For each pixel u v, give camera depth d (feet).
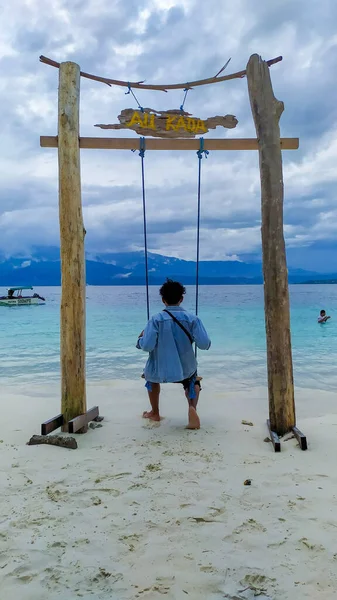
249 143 15.40
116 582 6.54
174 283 14.43
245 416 15.83
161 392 20.74
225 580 6.56
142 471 10.53
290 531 7.84
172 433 13.58
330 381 24.61
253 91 14.42
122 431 13.83
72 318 13.96
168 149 15.70
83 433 13.58
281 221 13.67
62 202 14.12
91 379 25.39
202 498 9.13
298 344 41.16
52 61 14.65
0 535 7.75
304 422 15.14
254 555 7.16
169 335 13.99
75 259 14.05
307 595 6.23
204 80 15.81
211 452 11.85
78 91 14.79
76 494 9.32
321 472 10.48
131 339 44.86
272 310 13.51
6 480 10.05
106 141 15.23
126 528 7.99
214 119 15.58
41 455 11.64
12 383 24.61
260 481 9.96
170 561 7.03
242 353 34.73
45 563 6.97
